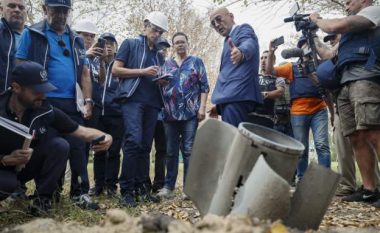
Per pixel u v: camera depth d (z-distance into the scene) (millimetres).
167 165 5270
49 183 3740
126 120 4539
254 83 4164
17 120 3508
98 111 5223
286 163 2383
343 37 4105
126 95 4527
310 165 2545
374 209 4094
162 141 5656
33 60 4062
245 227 1882
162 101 4832
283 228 1954
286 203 2156
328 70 4215
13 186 3424
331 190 2498
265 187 2152
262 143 2365
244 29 4266
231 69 4164
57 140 3768
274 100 5273
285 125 5766
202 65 5352
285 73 5281
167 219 2133
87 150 5223
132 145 4453
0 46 4242
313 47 4828
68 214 3732
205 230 1961
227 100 4109
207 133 2787
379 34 3898
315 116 5246
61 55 4230
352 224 3467
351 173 4949
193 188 2775
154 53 4906
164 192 5129
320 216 2512
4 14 4422
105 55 5426
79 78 4379
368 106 3861
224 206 2434
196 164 2789
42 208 3691
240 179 2408
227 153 2719
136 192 4707
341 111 4266
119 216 2137
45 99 3641
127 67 4688
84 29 5633
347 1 4277
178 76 5184
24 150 3348
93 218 3629
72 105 4242
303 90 5230
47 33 4219
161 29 4824
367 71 3895
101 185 5457
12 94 3480
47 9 4211
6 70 4219
